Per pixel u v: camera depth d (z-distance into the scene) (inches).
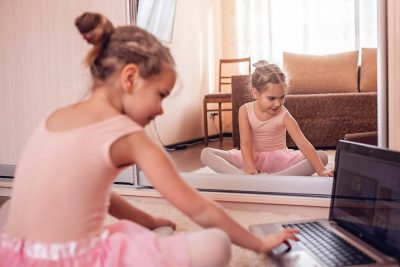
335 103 130.9
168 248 31.5
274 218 58.9
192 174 69.6
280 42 180.1
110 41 35.0
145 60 34.1
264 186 64.7
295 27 177.9
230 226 34.3
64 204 31.8
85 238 32.1
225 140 176.1
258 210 63.5
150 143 33.7
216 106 184.2
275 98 76.7
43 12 77.9
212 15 183.9
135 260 31.1
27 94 81.3
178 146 150.9
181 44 155.8
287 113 81.4
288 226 46.8
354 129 131.4
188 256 31.1
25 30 79.7
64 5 76.3
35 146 33.9
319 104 131.6
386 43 56.8
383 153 39.7
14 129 83.4
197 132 171.0
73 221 31.9
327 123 132.1
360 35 169.3
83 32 35.3
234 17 186.7
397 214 35.9
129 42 34.5
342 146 47.8
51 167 32.3
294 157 80.0
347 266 33.9
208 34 180.7
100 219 33.8
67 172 32.0
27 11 79.0
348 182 45.0
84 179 32.2
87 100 36.0
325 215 59.6
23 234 32.5
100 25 35.1
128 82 34.0
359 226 41.8
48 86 79.4
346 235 42.1
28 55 80.1
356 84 150.3
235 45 187.8
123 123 33.4
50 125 34.8
